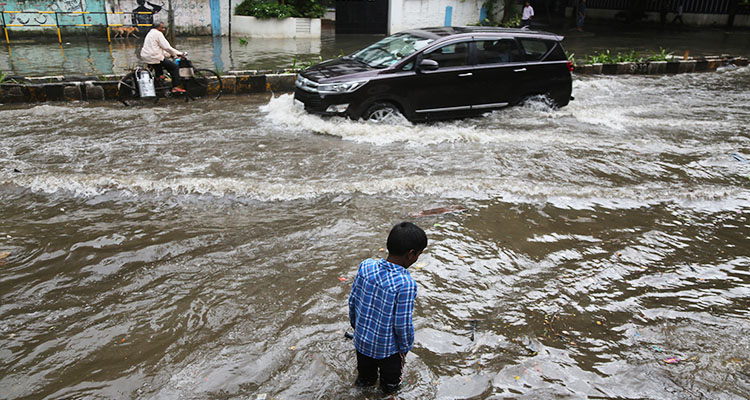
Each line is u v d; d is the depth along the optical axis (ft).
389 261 8.70
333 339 11.07
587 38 70.13
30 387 9.60
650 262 14.90
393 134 25.52
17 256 14.15
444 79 27.50
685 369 10.52
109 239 15.16
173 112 29.35
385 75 26.40
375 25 69.77
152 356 10.48
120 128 25.73
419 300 12.65
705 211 18.60
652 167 22.61
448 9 71.97
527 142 25.40
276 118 28.04
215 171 20.43
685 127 28.96
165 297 12.47
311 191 18.67
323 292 12.76
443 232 16.12
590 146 25.04
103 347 10.73
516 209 18.03
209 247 14.85
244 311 11.99
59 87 30.83
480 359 10.67
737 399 9.68
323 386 9.73
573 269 14.34
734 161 23.65
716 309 12.76
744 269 14.73
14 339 10.91
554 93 30.55
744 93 38.81
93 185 18.58
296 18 62.90
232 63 44.45
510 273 14.01
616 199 19.16
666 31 80.89
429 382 9.94
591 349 11.11
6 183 18.51
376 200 18.37
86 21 55.77
